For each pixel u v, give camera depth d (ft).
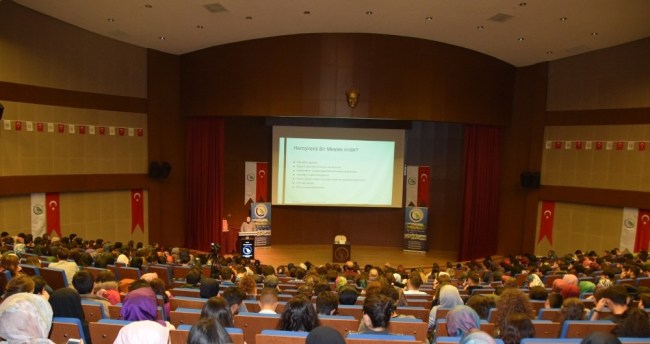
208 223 53.78
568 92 51.85
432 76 49.32
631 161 46.57
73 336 11.63
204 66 51.26
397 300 19.49
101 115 46.68
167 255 36.68
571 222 51.80
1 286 19.84
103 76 46.70
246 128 57.11
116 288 18.58
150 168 50.44
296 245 57.82
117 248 34.58
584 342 8.52
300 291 20.70
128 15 40.47
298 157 55.52
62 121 43.24
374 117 48.88
